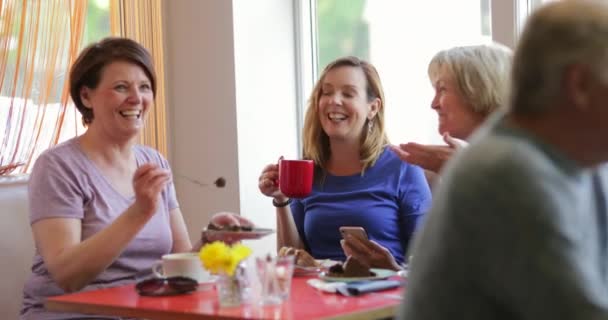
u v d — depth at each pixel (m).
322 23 3.75
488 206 1.08
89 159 2.49
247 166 3.60
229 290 1.80
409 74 3.48
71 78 2.54
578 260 1.06
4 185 2.75
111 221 2.45
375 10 3.58
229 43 3.55
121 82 2.49
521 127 1.15
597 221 1.18
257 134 3.63
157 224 2.52
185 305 1.83
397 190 2.70
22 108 3.15
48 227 2.36
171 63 3.72
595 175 1.19
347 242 2.22
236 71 3.54
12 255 2.69
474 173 1.10
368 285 1.90
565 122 1.12
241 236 2.17
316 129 2.79
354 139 2.74
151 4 3.62
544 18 1.12
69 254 2.26
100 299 1.94
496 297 1.11
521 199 1.07
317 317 1.65
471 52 2.28
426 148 2.27
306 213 2.74
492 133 1.15
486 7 3.21
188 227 3.73
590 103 1.10
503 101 2.23
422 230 1.19
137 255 2.47
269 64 3.68
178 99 3.72
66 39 3.28
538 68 1.11
